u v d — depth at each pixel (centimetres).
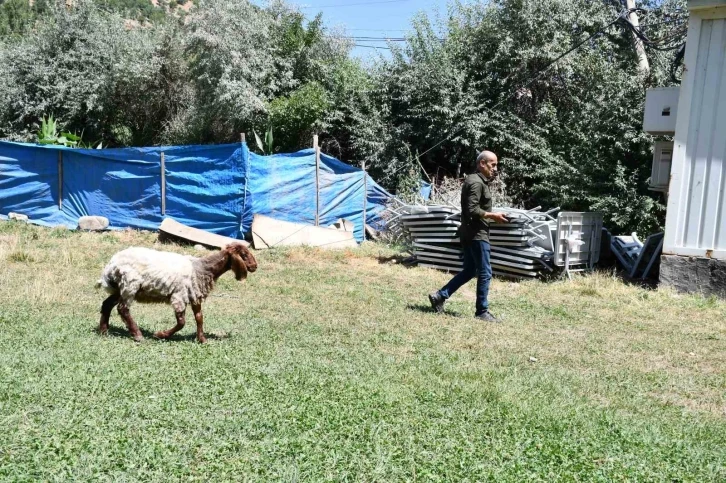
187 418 421
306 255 1359
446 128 1909
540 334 795
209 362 565
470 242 855
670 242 1102
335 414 442
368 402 475
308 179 1559
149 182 1555
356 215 1681
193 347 623
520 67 1905
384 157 2019
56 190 1638
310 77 2256
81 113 2431
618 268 1341
